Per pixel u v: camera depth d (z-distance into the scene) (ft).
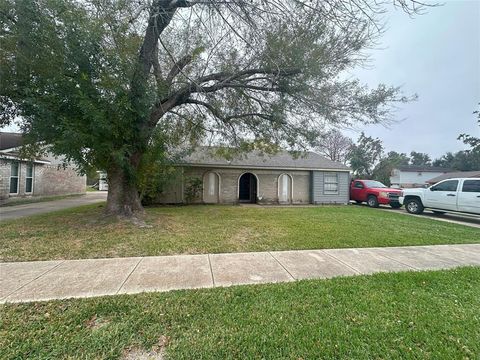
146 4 19.03
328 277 12.50
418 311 9.41
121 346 7.23
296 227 24.67
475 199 32.01
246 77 26.55
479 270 13.64
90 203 44.78
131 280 11.59
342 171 56.49
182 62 24.91
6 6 16.20
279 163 54.39
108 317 8.63
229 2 15.65
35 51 17.79
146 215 28.09
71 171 68.33
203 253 15.97
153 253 15.74
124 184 26.13
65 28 17.40
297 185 55.42
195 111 31.96
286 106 26.99
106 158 22.66
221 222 27.04
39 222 24.52
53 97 18.51
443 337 7.89
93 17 18.99
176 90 26.89
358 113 26.45
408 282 11.95
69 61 18.51
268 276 12.48
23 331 7.77
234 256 15.49
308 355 7.04
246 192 62.39
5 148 44.04
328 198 55.77
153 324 8.30
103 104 19.31
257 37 18.16
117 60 19.20
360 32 20.25
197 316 8.81
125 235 19.95
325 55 22.04
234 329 8.13
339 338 7.76
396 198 48.08
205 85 27.48
